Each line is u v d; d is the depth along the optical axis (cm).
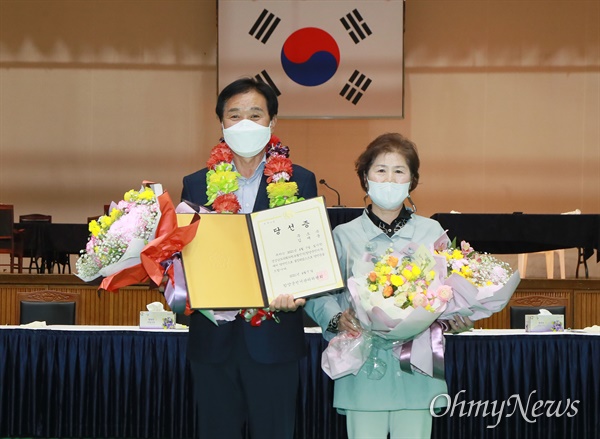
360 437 232
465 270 227
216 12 1014
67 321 485
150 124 1045
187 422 395
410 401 231
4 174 1039
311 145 1023
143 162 1044
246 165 249
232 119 240
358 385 234
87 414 397
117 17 1045
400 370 234
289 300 221
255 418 232
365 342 230
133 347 398
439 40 1033
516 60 1031
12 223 758
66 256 781
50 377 397
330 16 992
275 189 235
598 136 1030
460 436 388
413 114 1030
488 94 1033
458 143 1032
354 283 223
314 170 1023
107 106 1045
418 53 1034
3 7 1042
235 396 236
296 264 227
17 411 396
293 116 997
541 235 694
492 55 1031
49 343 399
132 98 1046
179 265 223
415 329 220
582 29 1028
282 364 233
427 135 1031
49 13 1044
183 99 1045
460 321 233
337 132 1023
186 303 221
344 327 231
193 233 220
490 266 236
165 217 220
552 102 1030
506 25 1031
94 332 399
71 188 1041
